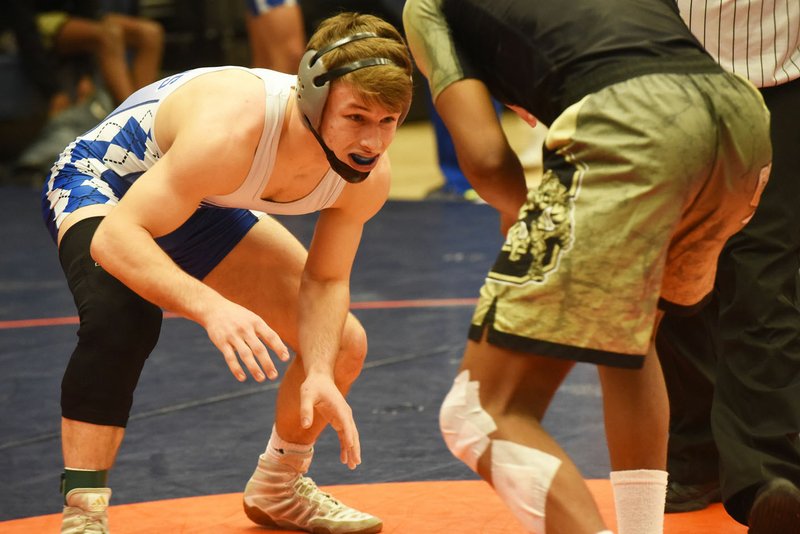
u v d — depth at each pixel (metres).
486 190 3.60
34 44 15.88
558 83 3.29
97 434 3.78
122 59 16.31
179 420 6.19
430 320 8.34
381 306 8.81
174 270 3.56
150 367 7.29
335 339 4.15
